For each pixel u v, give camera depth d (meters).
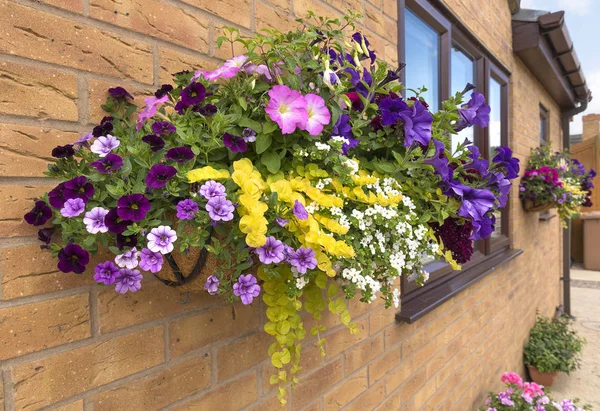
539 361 3.97
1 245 0.69
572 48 3.98
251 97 0.81
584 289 7.62
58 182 0.76
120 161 0.63
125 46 0.86
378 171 0.98
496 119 3.56
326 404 1.40
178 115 0.79
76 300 0.78
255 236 0.63
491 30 3.01
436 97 2.46
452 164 1.07
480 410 2.74
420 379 2.01
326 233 0.79
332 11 1.43
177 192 0.67
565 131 6.35
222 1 1.06
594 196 10.02
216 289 0.68
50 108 0.75
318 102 0.79
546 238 5.30
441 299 2.04
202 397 1.02
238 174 0.69
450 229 1.06
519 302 3.91
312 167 0.82
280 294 0.81
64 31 0.77
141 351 0.89
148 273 0.89
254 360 1.16
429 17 2.21
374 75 0.97
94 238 0.62
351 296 0.81
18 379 0.71
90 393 0.81
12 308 0.70
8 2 0.70
